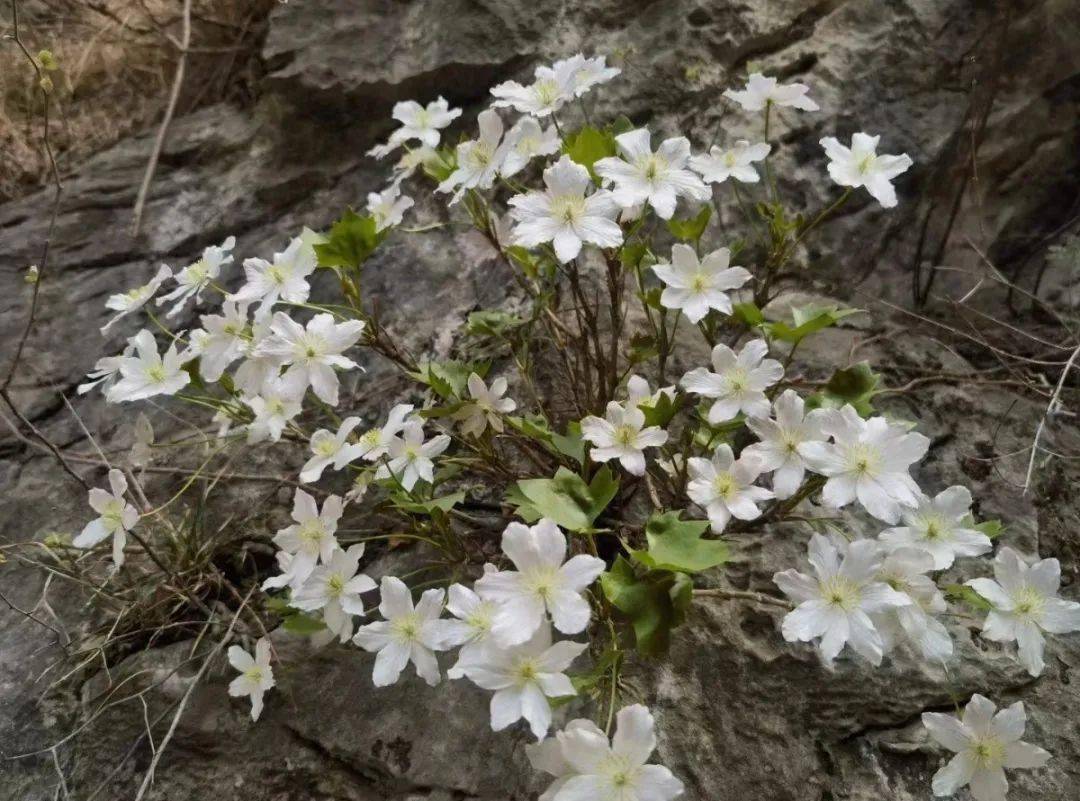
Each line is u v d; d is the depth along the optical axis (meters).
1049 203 0.57
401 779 0.40
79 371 0.61
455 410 0.39
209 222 0.68
